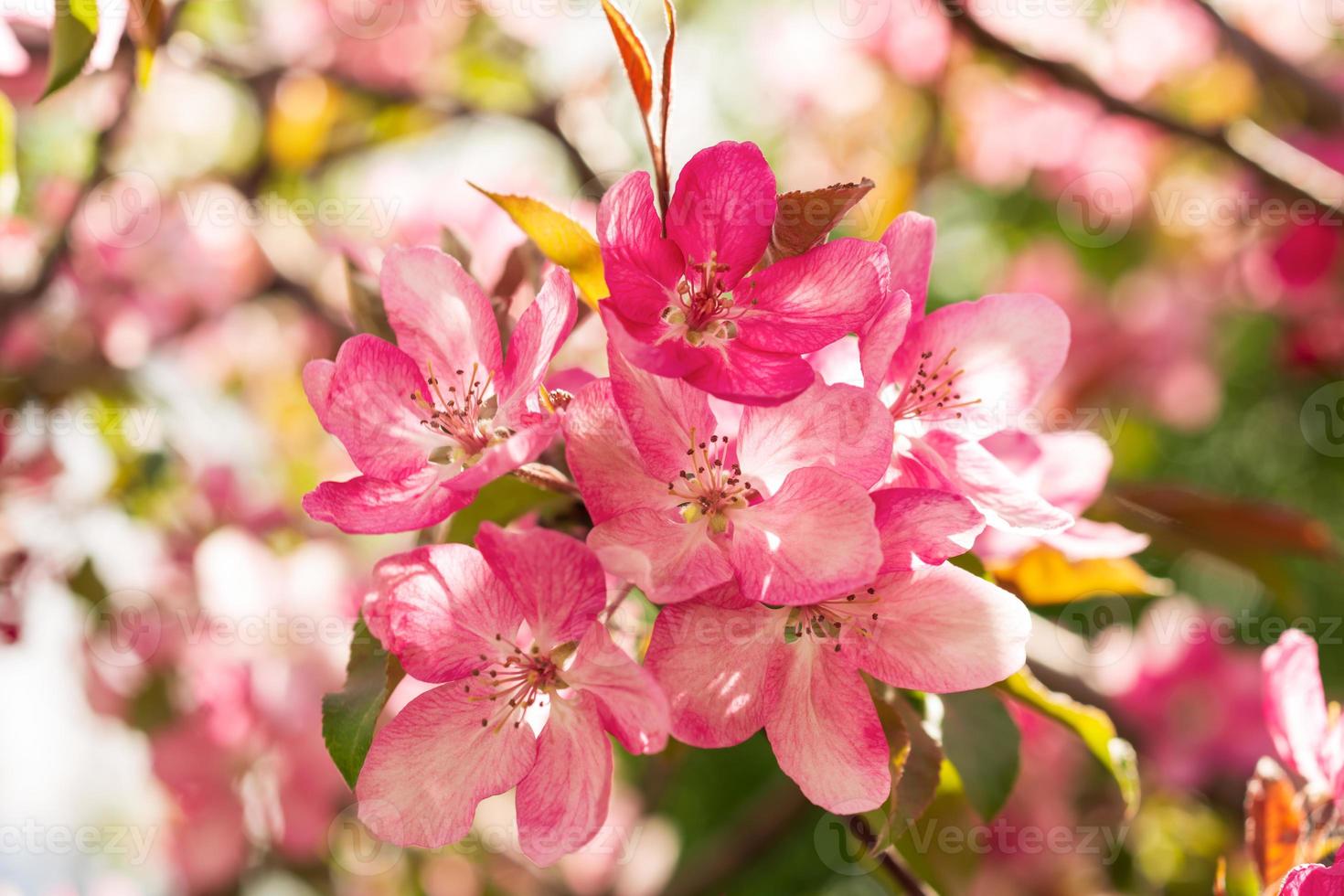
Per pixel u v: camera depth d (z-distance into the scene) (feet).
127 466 2.21
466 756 1.16
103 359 2.23
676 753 1.34
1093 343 3.10
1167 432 3.26
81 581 2.09
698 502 1.16
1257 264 2.94
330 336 2.36
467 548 1.15
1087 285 3.16
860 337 1.17
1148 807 2.20
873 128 3.16
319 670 2.25
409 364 1.20
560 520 1.24
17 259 2.24
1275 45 2.87
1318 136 2.55
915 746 1.23
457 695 1.17
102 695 2.24
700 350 1.15
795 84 3.19
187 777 2.26
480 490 1.23
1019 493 1.19
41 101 1.29
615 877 2.58
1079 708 1.29
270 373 2.69
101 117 2.31
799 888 2.89
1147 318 3.10
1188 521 1.57
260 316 2.67
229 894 2.31
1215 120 2.72
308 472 2.55
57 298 2.24
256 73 2.47
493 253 1.38
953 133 3.05
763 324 1.16
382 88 2.60
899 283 1.23
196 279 2.43
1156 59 2.87
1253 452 3.18
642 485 1.16
